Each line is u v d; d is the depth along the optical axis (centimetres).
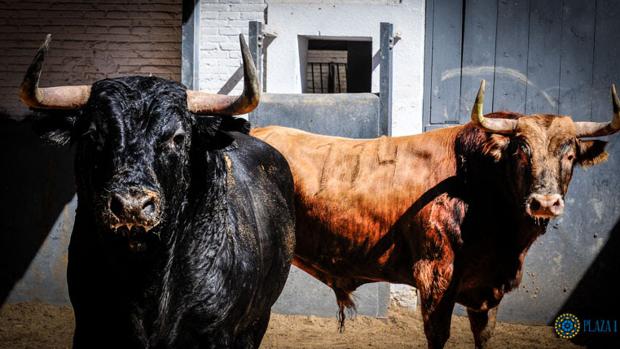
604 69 793
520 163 511
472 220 532
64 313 800
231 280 358
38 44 884
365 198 565
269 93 805
